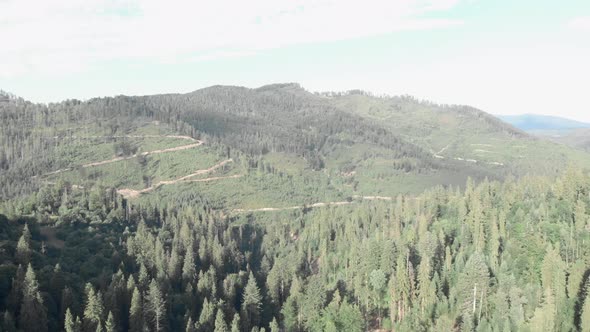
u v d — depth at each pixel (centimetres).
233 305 15812
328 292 15988
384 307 15938
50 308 12769
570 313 12688
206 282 15962
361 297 15688
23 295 12169
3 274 12925
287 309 14925
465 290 13975
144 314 13375
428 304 14388
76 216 19175
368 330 15100
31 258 14488
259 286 18288
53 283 13312
